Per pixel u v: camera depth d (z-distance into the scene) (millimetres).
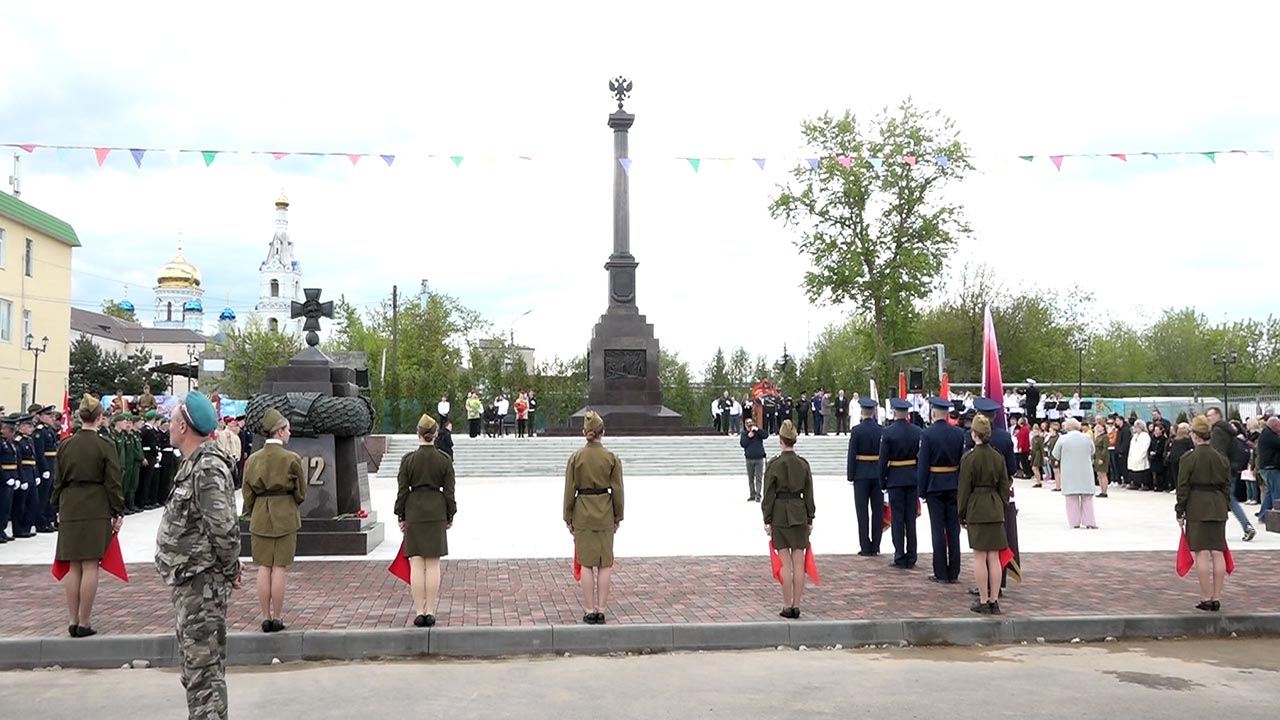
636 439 37219
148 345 97312
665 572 12469
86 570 8891
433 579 9344
